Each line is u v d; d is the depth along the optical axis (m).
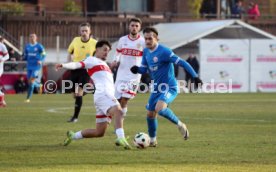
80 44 46.91
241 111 56.16
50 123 44.56
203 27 94.38
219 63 90.50
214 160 27.81
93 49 46.91
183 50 92.56
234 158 28.39
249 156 28.98
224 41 90.31
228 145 32.78
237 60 91.31
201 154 29.58
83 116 50.84
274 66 93.19
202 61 89.62
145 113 53.94
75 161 27.41
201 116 50.78
